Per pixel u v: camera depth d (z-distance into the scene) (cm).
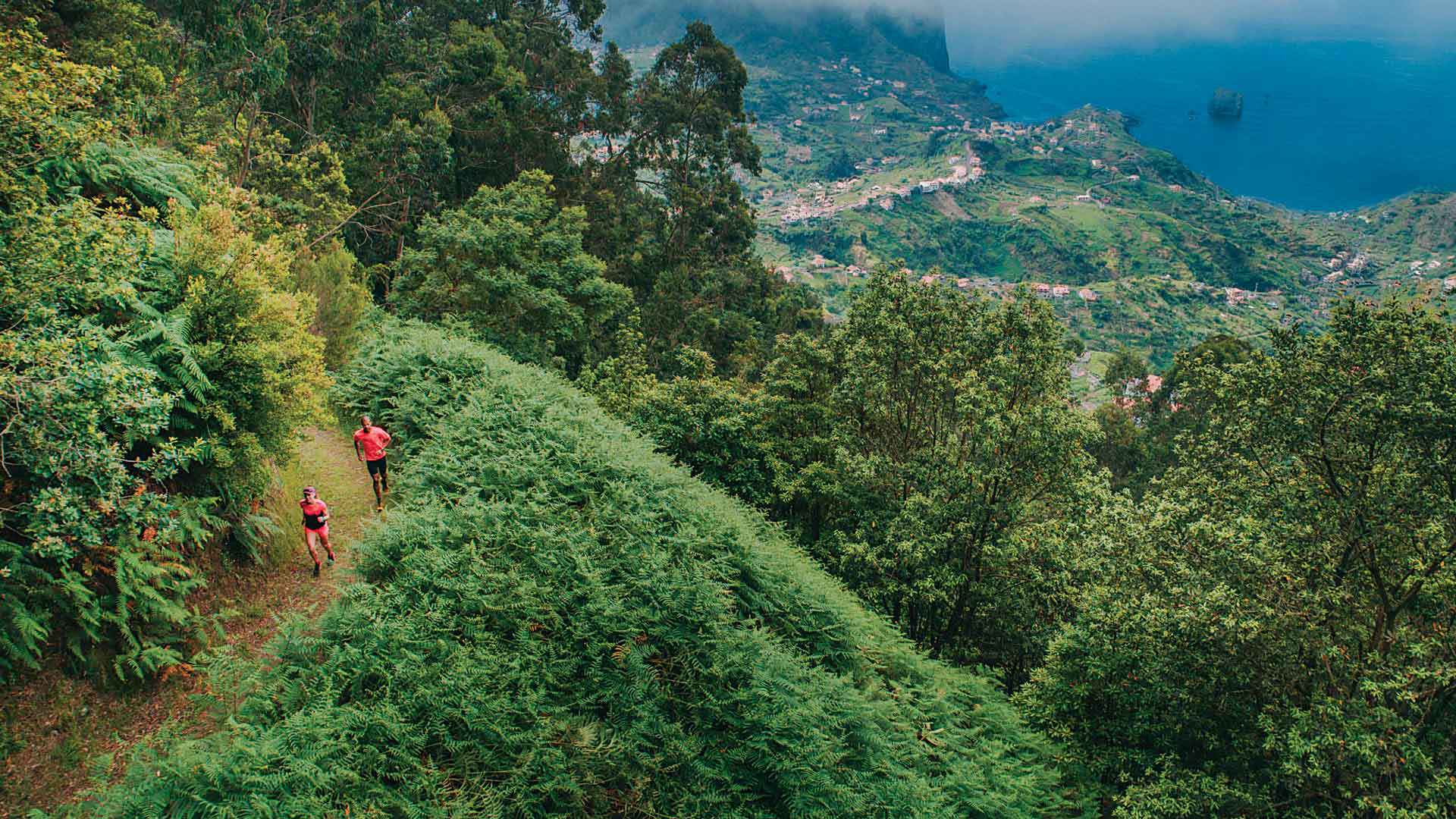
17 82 913
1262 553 1491
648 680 1014
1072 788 1526
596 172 5919
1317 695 1401
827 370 2778
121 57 2198
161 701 888
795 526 2761
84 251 891
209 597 1028
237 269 1150
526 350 2717
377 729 814
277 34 3453
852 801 992
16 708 770
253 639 1027
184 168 1501
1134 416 5562
